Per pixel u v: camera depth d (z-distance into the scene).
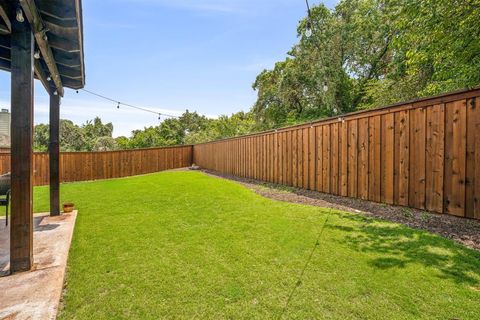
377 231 3.08
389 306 1.72
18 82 2.40
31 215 2.42
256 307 1.76
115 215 4.24
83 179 11.85
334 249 2.62
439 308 1.68
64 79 4.56
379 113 4.37
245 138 9.38
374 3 12.02
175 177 9.15
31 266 2.38
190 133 31.59
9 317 1.67
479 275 2.03
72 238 3.16
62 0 2.42
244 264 2.38
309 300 1.81
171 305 1.80
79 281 2.14
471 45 4.07
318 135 5.80
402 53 7.26
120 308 1.78
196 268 2.32
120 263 2.45
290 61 15.55
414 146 3.81
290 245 2.78
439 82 5.17
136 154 13.78
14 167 2.38
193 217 4.02
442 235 2.86
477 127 3.07
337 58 13.03
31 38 2.45
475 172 3.08
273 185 7.16
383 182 4.31
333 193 5.37
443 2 3.99
